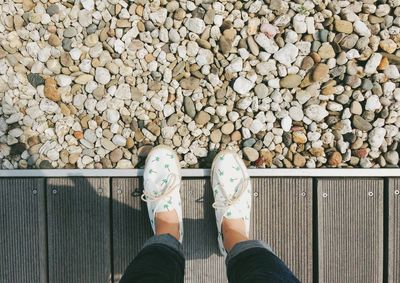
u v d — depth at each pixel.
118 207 1.61
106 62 1.60
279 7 1.58
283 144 1.60
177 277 1.30
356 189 1.58
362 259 1.59
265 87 1.59
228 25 1.58
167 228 1.53
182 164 1.62
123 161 1.61
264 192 1.60
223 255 1.60
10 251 1.62
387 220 1.58
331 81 1.58
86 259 1.61
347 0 1.58
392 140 1.59
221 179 1.56
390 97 1.58
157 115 1.61
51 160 1.62
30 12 1.60
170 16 1.59
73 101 1.61
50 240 1.62
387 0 1.57
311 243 1.59
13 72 1.61
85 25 1.60
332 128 1.59
